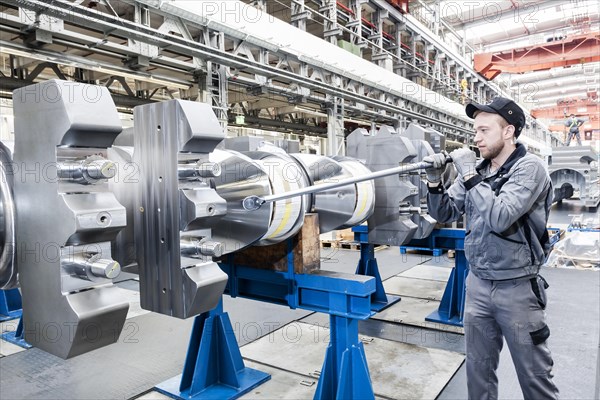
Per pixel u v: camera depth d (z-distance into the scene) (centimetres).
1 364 296
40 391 258
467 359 196
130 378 275
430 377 267
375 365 285
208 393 248
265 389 255
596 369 265
